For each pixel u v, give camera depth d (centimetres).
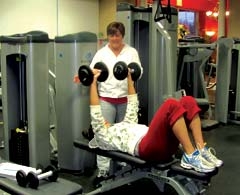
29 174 198
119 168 298
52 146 364
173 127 231
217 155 398
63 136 334
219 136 485
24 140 314
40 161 312
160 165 238
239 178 327
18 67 324
